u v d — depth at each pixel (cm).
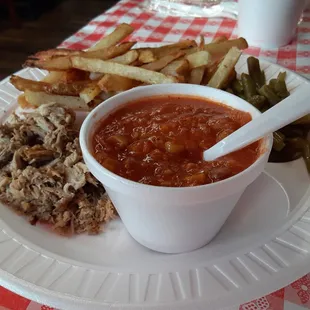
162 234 19
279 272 18
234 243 20
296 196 23
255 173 18
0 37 82
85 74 31
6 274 18
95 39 42
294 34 42
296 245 19
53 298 17
